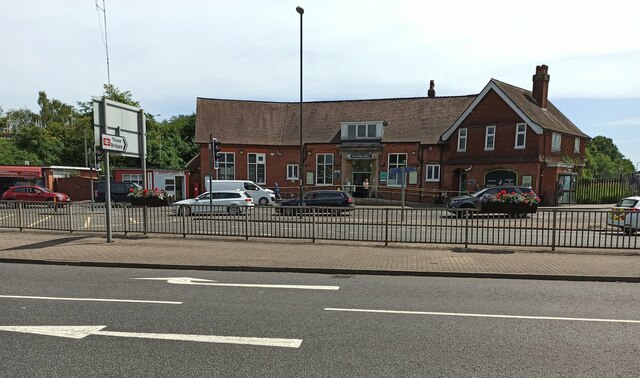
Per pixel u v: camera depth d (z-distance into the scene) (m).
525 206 10.38
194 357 4.12
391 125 33.75
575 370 3.88
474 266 8.52
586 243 10.85
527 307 5.93
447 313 5.63
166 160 48.81
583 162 32.28
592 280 7.67
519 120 27.16
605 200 29.28
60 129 49.16
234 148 34.19
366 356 4.18
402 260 9.12
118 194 29.88
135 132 12.49
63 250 10.07
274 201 27.38
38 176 34.12
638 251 10.18
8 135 61.19
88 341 4.52
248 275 8.05
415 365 3.97
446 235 10.96
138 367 3.89
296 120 36.62
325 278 7.80
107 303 5.98
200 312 5.58
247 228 11.99
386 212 11.18
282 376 3.73
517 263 8.81
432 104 34.41
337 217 11.61
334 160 33.69
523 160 26.80
